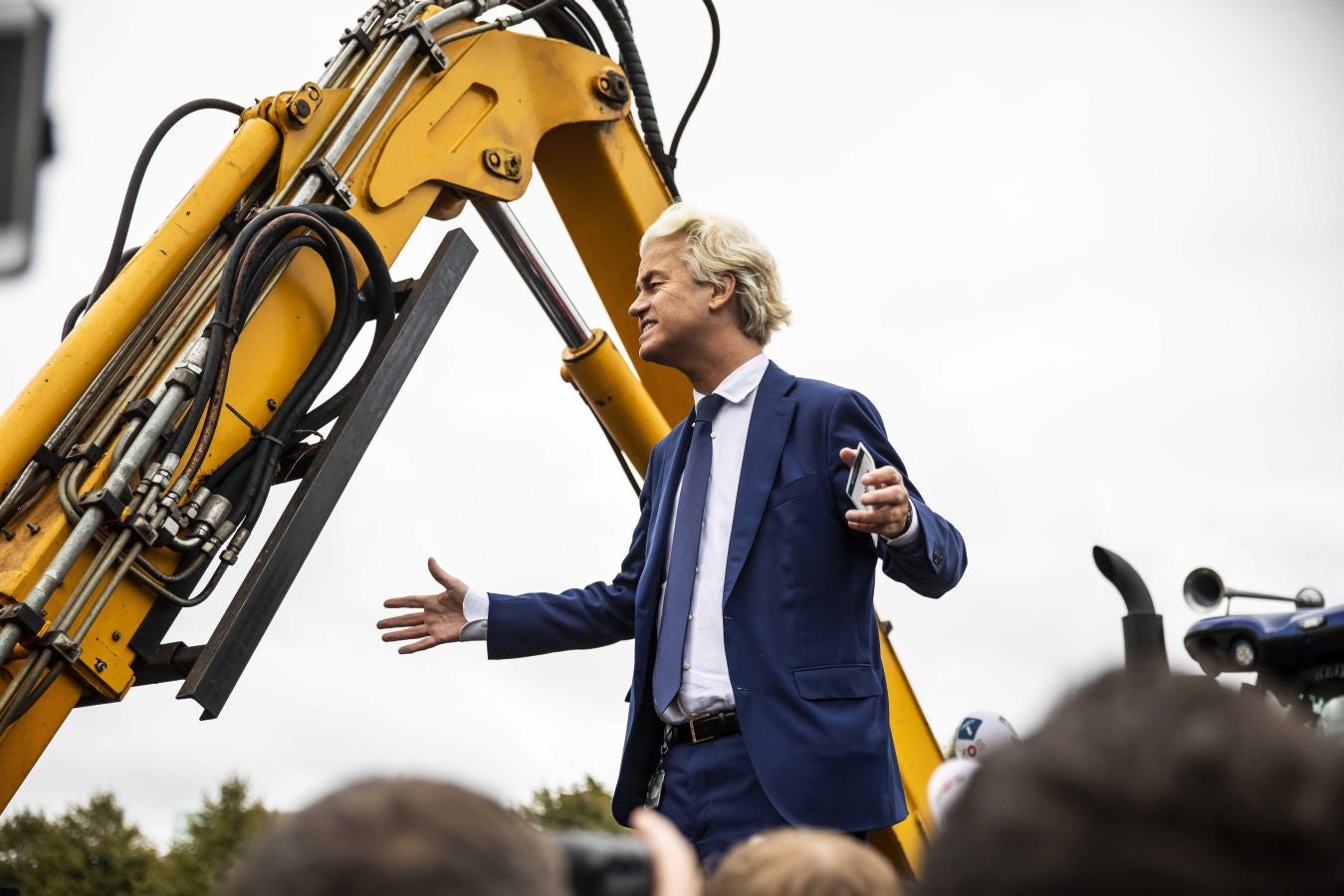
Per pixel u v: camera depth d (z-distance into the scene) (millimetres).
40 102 1740
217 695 3529
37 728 3469
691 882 1197
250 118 4145
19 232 1716
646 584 3480
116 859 15391
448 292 4207
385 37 4434
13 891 6855
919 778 5348
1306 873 811
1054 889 832
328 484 3824
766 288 3652
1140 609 2576
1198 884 811
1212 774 824
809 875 1505
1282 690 2430
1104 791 833
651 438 5379
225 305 3705
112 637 3561
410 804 882
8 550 3479
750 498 3387
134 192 4051
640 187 5328
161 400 3625
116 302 3729
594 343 5227
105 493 3482
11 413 3564
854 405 3424
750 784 3230
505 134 4711
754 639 3273
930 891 892
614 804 3420
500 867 868
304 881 848
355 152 4254
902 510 3033
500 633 3779
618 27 5398
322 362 3955
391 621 3832
